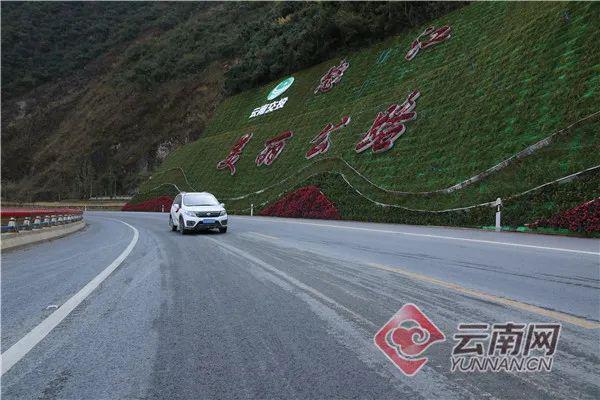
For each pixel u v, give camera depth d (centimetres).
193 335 442
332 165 3206
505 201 1662
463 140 2238
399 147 2706
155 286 696
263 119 5238
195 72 10350
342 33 4847
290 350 392
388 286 651
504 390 304
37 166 10725
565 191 1488
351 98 4012
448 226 1859
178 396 306
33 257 1186
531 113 1936
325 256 1005
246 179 4372
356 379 328
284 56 5753
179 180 5716
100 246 1408
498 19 3048
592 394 295
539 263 847
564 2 2273
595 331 424
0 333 462
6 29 16038
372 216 2378
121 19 17625
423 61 3516
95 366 364
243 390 314
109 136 9981
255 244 1304
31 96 14075
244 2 11900
